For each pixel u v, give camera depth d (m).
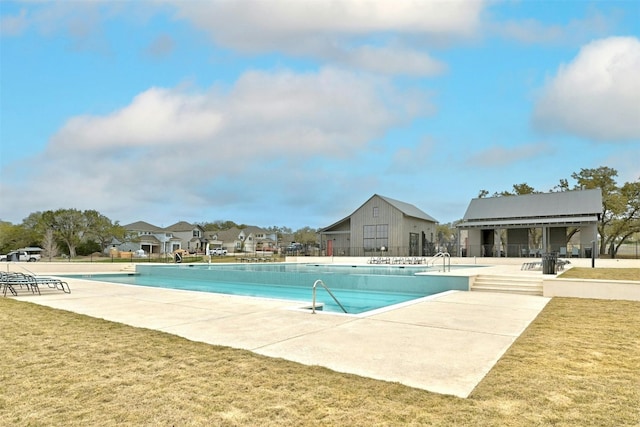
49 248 48.84
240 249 74.12
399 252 35.78
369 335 5.61
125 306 8.46
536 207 31.36
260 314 7.34
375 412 3.02
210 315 7.26
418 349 4.86
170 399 3.27
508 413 2.98
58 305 8.70
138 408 3.09
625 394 3.38
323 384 3.62
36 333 5.76
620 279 11.98
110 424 2.82
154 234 70.00
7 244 56.22
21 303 9.02
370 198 37.50
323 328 6.08
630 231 37.44
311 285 16.09
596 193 30.02
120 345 5.04
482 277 12.90
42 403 3.19
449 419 2.88
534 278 12.00
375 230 37.22
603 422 2.82
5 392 3.43
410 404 3.16
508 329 6.09
